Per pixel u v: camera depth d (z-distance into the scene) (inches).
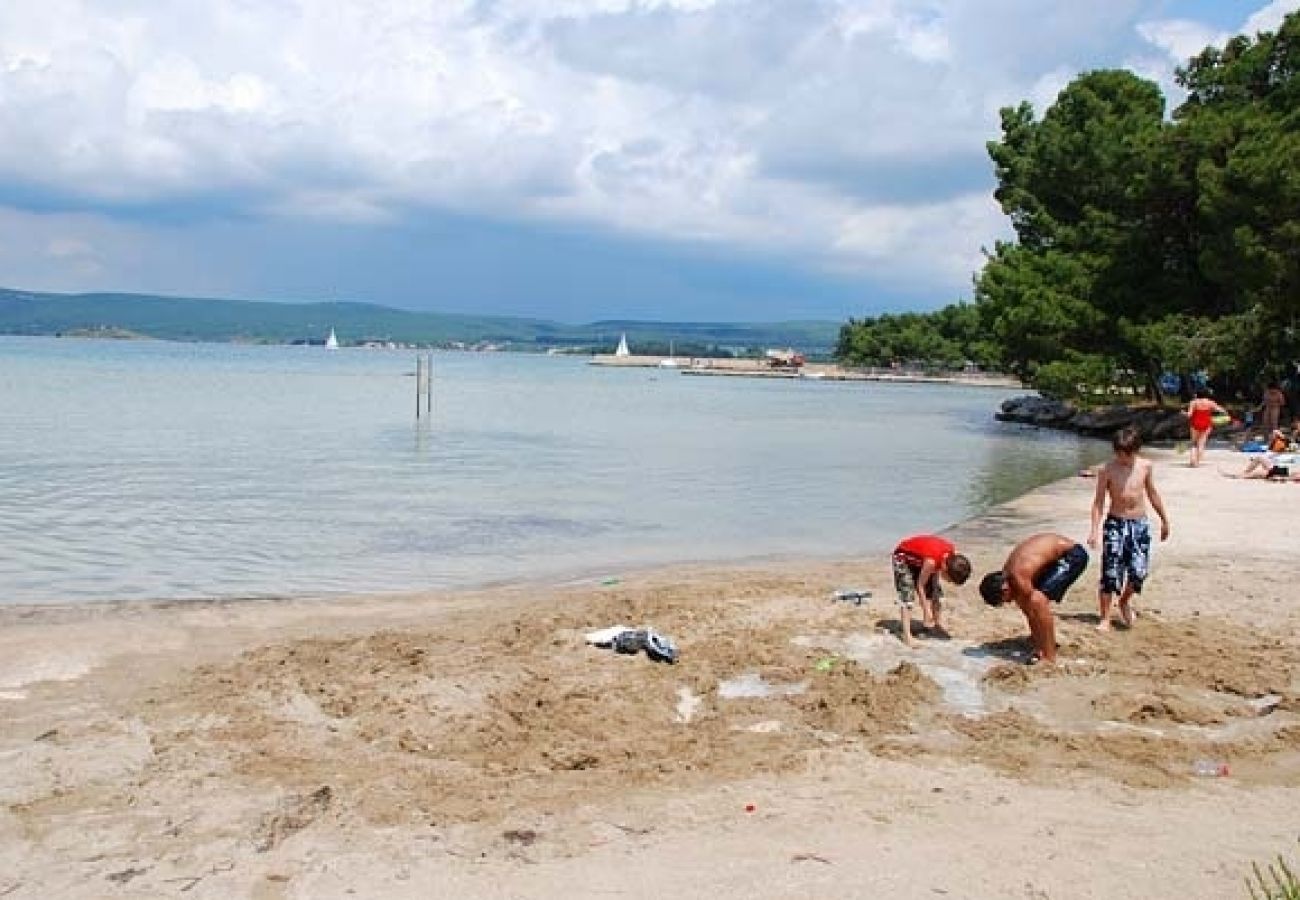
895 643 387.9
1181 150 1510.8
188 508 770.8
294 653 373.1
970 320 5388.8
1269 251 1275.8
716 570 573.0
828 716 311.0
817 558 624.7
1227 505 752.3
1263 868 212.8
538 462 1173.1
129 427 1471.5
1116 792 255.0
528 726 301.7
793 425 1939.0
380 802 246.1
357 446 1305.4
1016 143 2177.7
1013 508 775.7
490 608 466.6
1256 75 1589.6
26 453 1104.2
